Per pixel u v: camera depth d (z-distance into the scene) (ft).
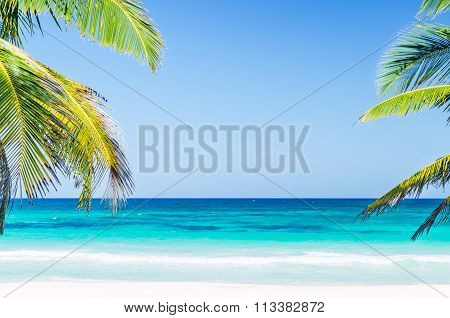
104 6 16.71
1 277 44.88
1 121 12.42
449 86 22.47
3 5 16.42
